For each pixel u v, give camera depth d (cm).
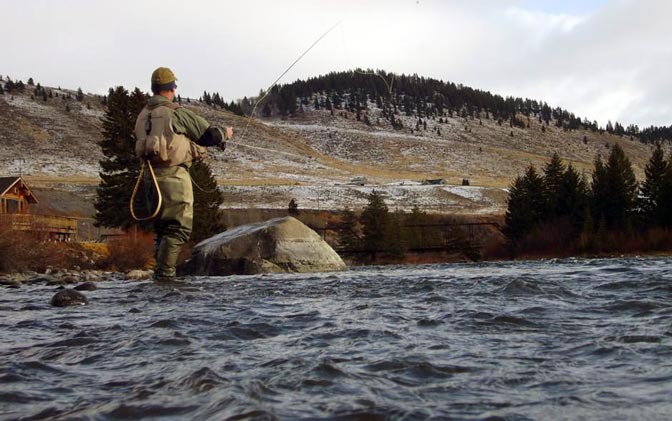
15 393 371
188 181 1250
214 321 647
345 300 851
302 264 1919
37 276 2178
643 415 301
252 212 9094
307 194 11406
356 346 493
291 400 340
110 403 344
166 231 1260
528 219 6375
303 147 19888
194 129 1206
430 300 810
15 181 4969
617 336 500
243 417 306
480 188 13012
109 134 4797
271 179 13762
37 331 621
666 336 490
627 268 1501
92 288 1176
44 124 15725
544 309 680
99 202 4862
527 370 400
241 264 1884
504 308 699
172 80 1207
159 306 823
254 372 406
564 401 328
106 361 462
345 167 17662
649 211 6062
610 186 6103
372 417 307
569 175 6362
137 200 1452
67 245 3306
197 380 383
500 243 6588
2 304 919
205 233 4950
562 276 1153
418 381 379
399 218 7306
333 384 372
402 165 19362
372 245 6406
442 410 317
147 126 1187
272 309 754
